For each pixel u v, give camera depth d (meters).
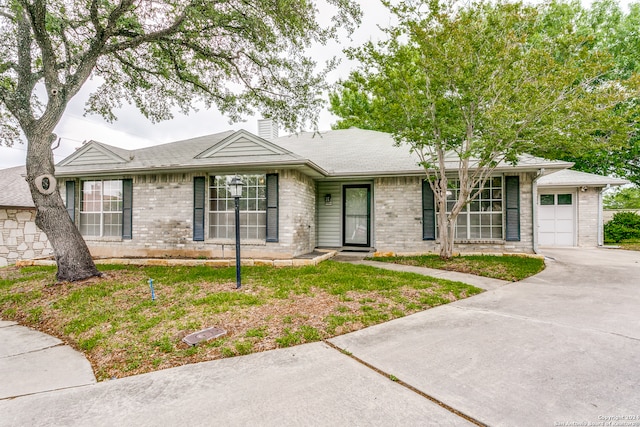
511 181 8.92
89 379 2.99
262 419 2.19
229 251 9.07
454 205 9.05
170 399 2.52
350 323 4.01
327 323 3.99
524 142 6.78
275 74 8.68
